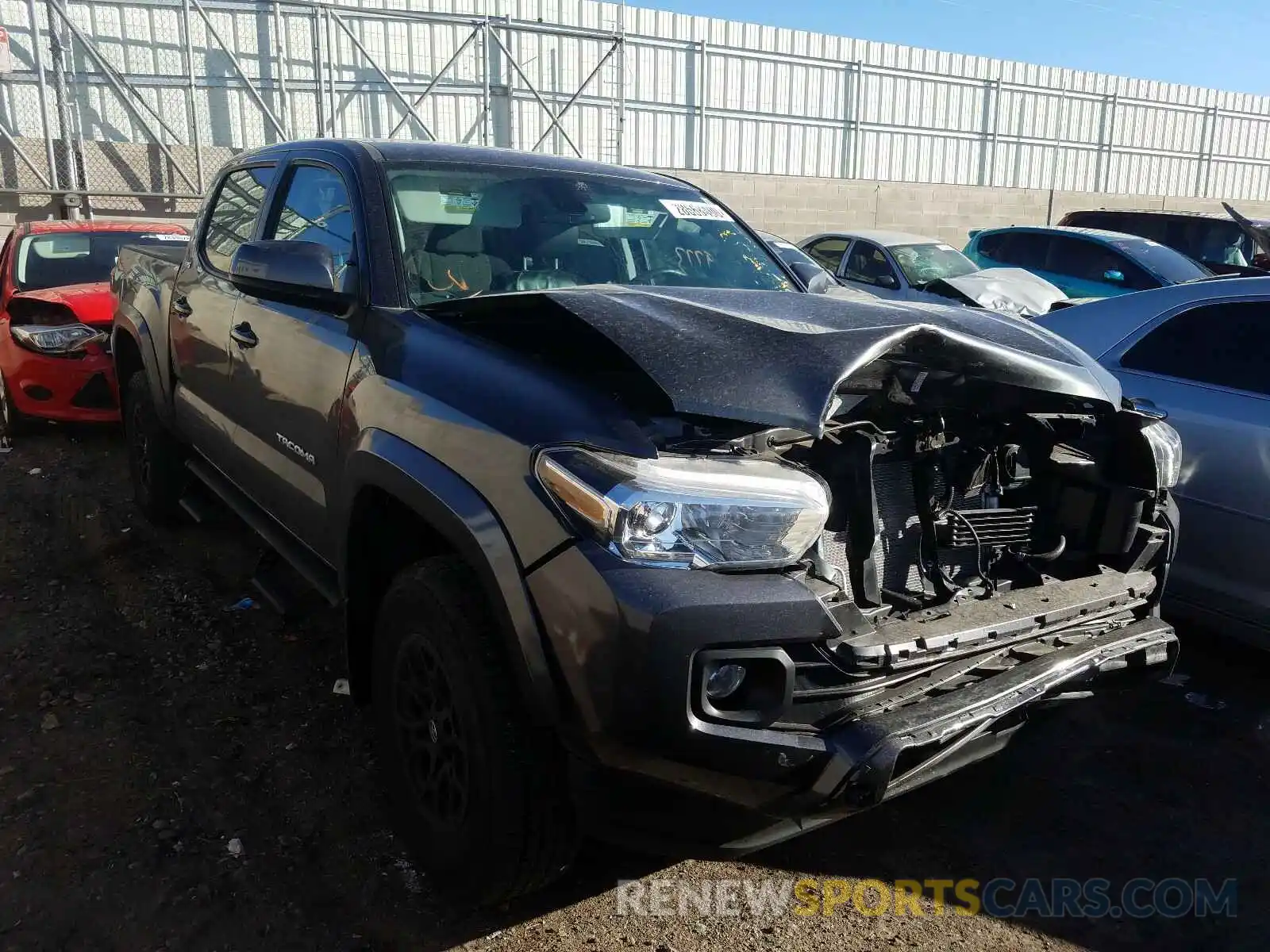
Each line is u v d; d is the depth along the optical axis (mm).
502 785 2229
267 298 3293
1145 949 2559
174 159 15070
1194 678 4055
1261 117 25922
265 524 3740
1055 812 3135
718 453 2184
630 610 1940
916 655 2201
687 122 18828
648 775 2035
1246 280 4215
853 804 2037
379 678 2713
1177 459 2887
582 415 2180
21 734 3236
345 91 16328
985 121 21984
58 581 4480
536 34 17219
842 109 20250
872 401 2625
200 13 14758
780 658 2012
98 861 2650
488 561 2186
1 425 7102
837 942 2523
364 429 2680
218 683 3617
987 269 11203
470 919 2533
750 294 2793
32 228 7727
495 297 2561
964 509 2736
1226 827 3074
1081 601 2576
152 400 4727
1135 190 24547
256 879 2623
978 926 2611
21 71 14453
